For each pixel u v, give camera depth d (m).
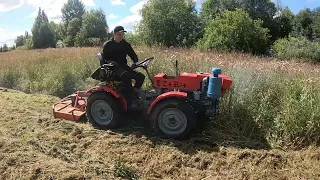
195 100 5.54
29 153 4.94
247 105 5.94
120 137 5.60
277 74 7.03
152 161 4.91
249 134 5.61
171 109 5.45
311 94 5.75
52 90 8.94
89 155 5.06
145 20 21.47
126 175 4.54
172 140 5.44
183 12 21.56
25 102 7.81
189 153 5.07
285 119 5.41
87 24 44.47
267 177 4.46
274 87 6.31
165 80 5.70
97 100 5.96
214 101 5.51
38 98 8.22
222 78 5.48
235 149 5.12
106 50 6.09
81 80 9.30
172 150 5.14
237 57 10.19
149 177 4.59
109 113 5.96
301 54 16.88
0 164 4.64
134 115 6.62
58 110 6.53
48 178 4.34
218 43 16.61
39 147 5.20
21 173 4.45
